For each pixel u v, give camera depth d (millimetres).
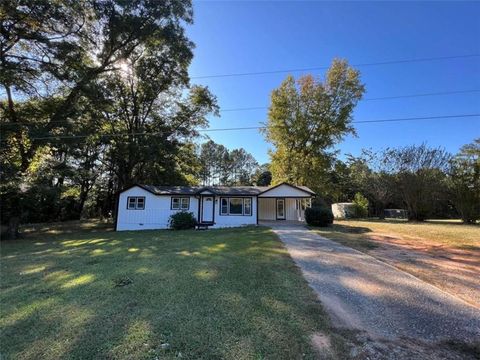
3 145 15297
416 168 25094
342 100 29266
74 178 18750
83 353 3309
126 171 26203
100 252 10188
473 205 21906
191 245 10977
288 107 30000
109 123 24469
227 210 20453
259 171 63406
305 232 14797
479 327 3953
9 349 3428
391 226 18031
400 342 3541
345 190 36750
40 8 14664
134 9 18594
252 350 3334
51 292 5531
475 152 22219
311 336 3656
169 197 20297
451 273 6695
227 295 5105
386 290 5461
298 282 5879
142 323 4023
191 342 3510
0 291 5711
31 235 17281
